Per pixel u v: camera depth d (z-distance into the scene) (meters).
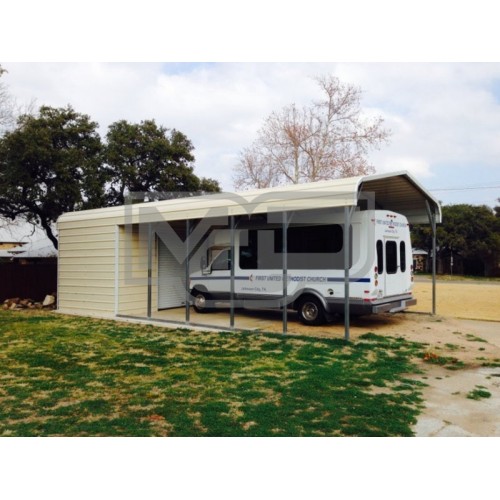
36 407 5.19
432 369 6.84
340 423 4.65
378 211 9.74
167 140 21.36
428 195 10.73
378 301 9.68
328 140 28.67
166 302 13.66
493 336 9.28
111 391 5.77
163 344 8.77
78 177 17.84
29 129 16.38
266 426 4.57
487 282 29.33
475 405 5.28
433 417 4.90
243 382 6.13
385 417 4.83
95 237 12.95
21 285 16.86
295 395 5.55
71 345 8.73
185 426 4.58
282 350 8.09
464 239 37.38
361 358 7.43
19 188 16.55
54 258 22.98
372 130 28.02
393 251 10.26
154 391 5.75
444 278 34.69
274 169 29.75
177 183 21.31
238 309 13.44
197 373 6.60
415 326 10.44
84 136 18.69
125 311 12.51
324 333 9.55
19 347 8.59
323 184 8.65
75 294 13.53
